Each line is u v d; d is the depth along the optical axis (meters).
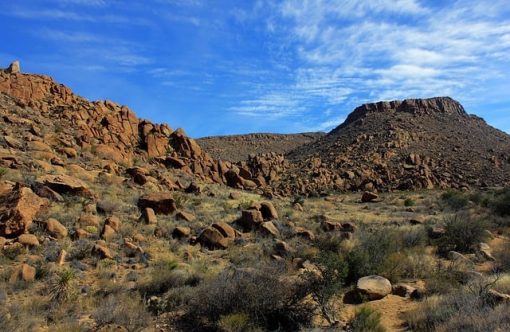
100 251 15.81
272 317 10.18
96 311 10.53
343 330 9.37
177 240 18.94
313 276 11.05
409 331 9.24
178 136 48.41
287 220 24.84
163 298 11.84
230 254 16.86
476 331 7.91
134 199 25.62
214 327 9.94
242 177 55.00
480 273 12.81
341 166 76.25
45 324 10.24
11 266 14.13
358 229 21.86
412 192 57.09
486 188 59.12
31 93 42.50
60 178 24.09
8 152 27.27
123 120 45.41
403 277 13.62
